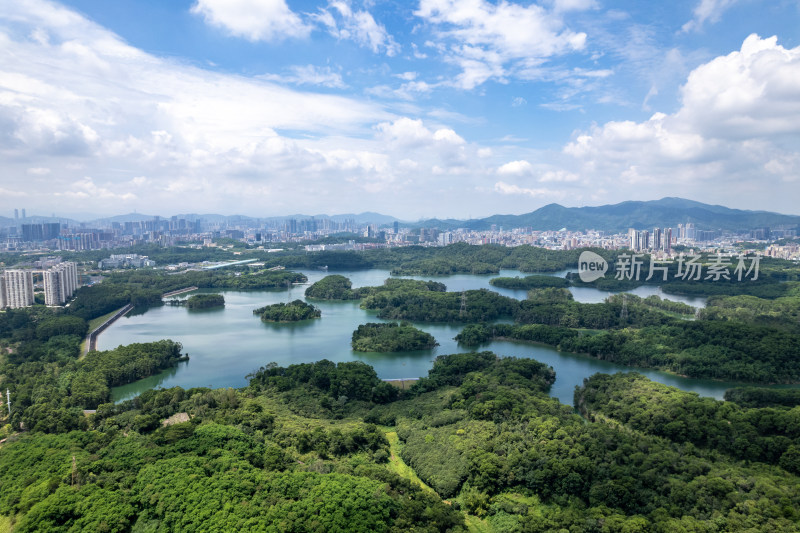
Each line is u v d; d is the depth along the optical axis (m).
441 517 114.56
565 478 127.06
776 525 103.62
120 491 118.38
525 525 114.94
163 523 107.38
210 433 145.75
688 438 154.75
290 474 126.38
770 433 150.88
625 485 121.81
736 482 122.56
